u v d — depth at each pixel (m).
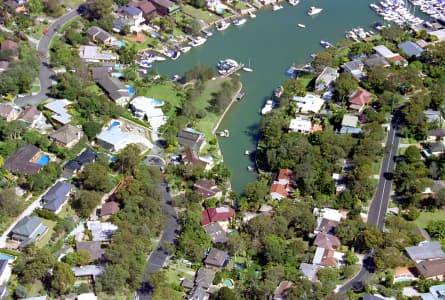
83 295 198.50
